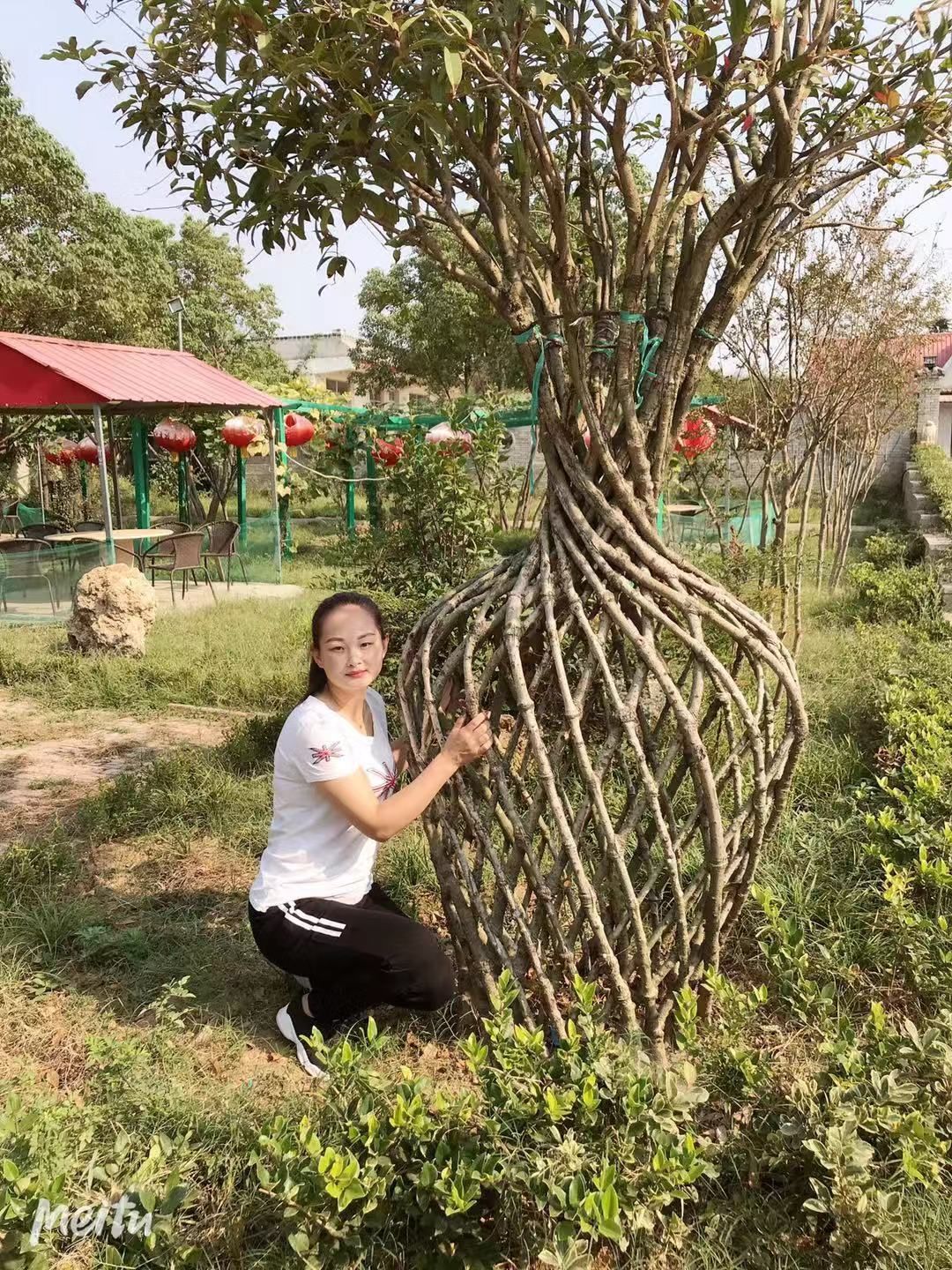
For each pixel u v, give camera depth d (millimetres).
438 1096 2174
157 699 6605
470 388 22797
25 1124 2158
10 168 14523
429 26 2041
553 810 2404
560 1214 1937
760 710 2736
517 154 2609
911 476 15859
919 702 5082
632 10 2445
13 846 4043
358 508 17359
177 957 3273
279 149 2477
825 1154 2010
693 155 2605
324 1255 1938
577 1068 2154
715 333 2590
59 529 13398
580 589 2607
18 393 9664
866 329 7039
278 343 38594
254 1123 2449
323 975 2670
